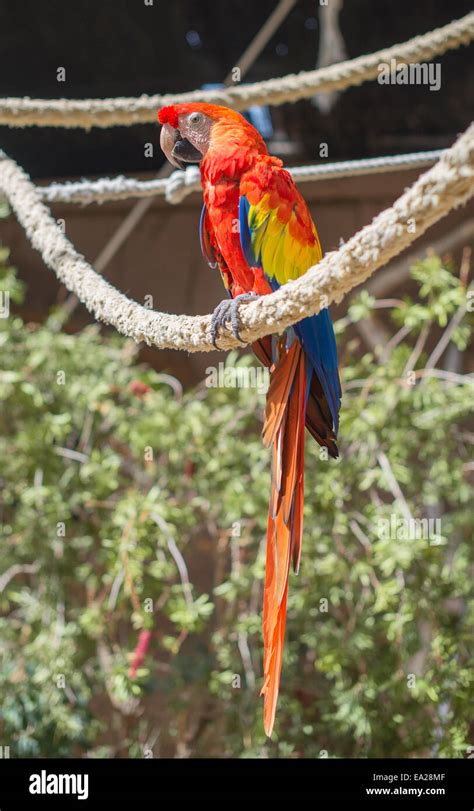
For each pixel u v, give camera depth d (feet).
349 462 14.37
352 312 14.78
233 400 15.42
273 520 6.63
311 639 14.24
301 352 7.23
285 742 14.25
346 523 13.92
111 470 14.94
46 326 16.53
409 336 21.59
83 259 7.50
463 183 3.72
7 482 15.52
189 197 25.09
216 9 25.88
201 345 6.22
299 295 5.17
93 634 14.62
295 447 6.93
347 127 26.07
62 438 15.01
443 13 24.93
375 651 14.07
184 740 15.33
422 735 13.64
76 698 14.90
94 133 27.81
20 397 15.31
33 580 16.46
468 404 14.19
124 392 15.66
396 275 21.26
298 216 7.77
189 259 25.11
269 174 7.63
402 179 23.89
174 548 13.96
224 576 15.38
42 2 25.35
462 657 13.85
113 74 27.73
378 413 14.12
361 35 25.91
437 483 14.48
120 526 14.46
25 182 8.42
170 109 7.82
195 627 13.73
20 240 24.97
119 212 25.64
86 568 14.98
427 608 13.52
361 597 14.07
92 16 25.72
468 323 14.74
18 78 27.73
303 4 25.53
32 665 14.84
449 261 14.96
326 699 14.33
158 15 25.75
